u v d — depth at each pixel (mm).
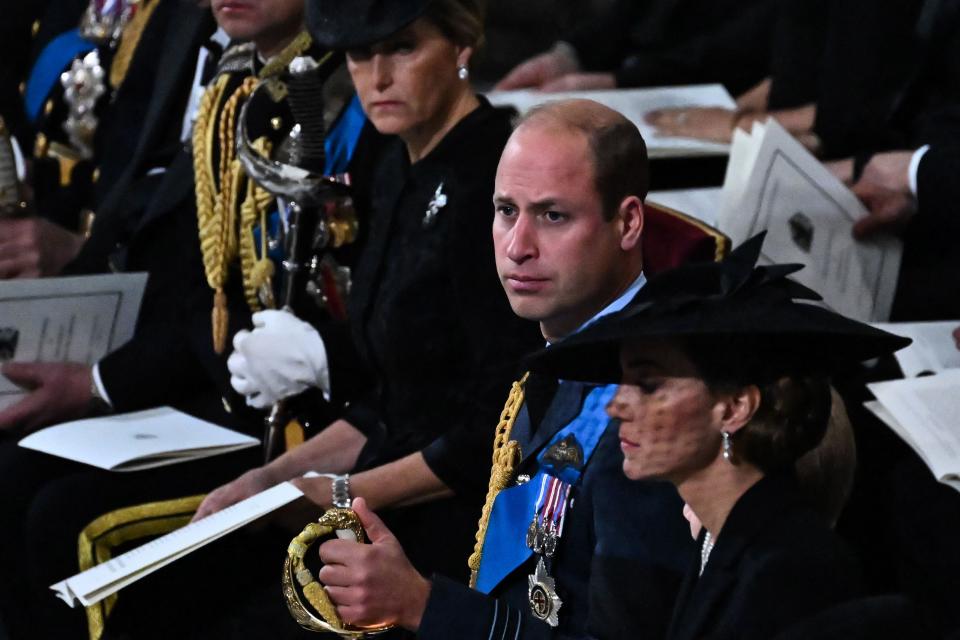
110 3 15930
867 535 10531
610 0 19000
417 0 9297
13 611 11398
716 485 6137
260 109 11562
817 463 6879
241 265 12070
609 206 7730
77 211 16047
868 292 11281
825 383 6152
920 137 12453
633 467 6191
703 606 5941
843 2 13062
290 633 9844
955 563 9922
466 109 9797
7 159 14820
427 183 9734
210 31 13656
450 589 7586
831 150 13195
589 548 7539
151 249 12906
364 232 11172
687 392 6047
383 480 9477
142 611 9898
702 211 11656
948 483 9062
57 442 11328
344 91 11406
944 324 10914
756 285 6082
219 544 9992
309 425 11258
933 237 11812
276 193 10992
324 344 10883
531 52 21859
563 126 7738
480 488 9422
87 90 16031
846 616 5461
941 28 12805
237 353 11086
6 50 17672
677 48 16828
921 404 9664
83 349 12422
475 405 9336
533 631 7473
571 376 6727
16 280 11961
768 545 5891
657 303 6066
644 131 12898
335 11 9523
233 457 11445
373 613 7668
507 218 7906
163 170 13812
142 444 11281
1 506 11469
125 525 10422
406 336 9711
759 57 16578
